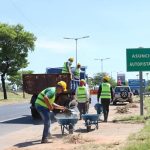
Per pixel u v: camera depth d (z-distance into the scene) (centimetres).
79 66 2802
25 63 6731
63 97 2553
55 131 1862
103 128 1928
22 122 2569
